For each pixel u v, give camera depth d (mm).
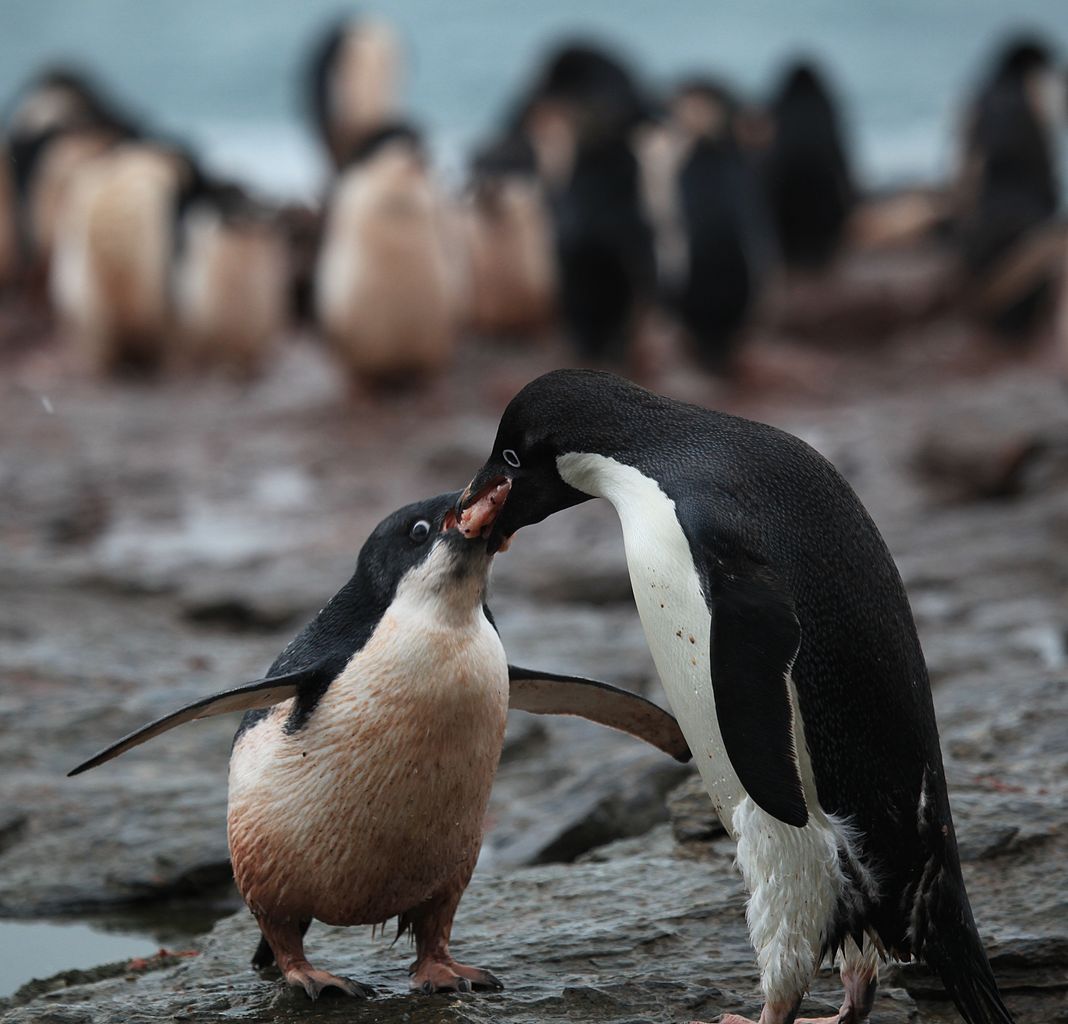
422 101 84062
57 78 40969
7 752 9570
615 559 15039
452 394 25578
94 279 26922
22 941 7691
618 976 6152
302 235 33656
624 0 115625
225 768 9570
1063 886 6633
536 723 10359
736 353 26922
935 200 40656
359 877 5852
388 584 5816
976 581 14086
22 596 13969
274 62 95000
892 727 5207
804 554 5188
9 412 24156
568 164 30812
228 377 27859
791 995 5422
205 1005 5977
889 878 5277
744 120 36500
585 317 26781
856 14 109688
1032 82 31984
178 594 14453
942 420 18812
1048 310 29281
